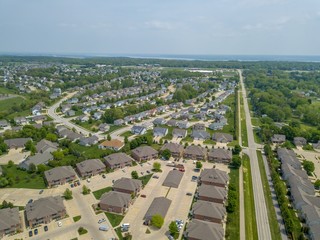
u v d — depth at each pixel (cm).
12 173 12112
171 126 19612
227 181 11550
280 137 16662
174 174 11850
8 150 14825
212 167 13075
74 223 8862
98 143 16012
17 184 11219
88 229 8581
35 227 8669
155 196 10500
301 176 11850
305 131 17388
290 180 11438
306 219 9094
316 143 16138
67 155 14212
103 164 12556
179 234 8412
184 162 13550
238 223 8994
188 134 17862
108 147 15238
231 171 12675
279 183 10981
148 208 9731
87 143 15700
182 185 11331
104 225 8744
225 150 14050
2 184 10894
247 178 12069
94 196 10444
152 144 15825
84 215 9288
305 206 9494
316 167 13338
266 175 12412
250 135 17825
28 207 9200
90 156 13912
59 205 9212
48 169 12250
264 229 8788
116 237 8231
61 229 8569
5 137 15812
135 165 13150
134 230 8556
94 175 12106
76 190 10850
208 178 11375
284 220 9081
